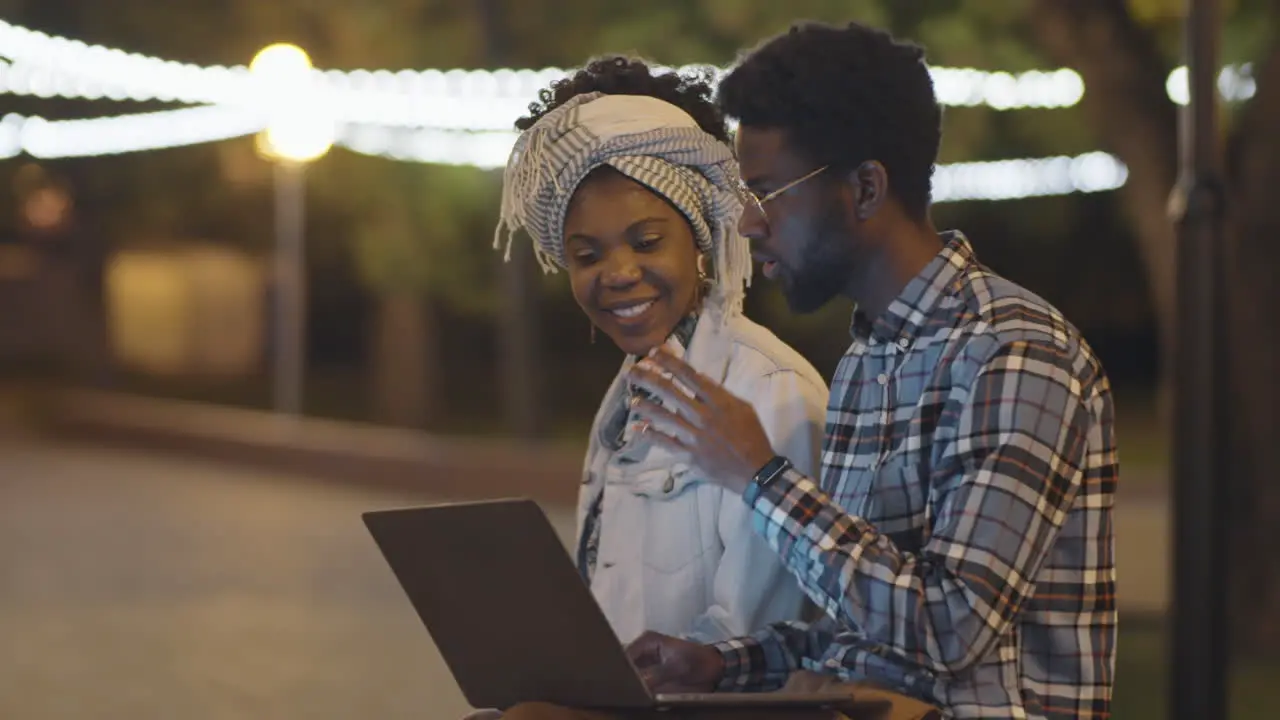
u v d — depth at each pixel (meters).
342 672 8.55
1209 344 6.26
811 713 2.97
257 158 20.03
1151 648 8.87
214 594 10.61
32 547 12.43
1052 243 23.25
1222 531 6.25
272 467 17.44
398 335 20.98
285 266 19.06
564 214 3.75
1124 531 12.91
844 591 2.94
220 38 18.84
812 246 3.20
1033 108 15.16
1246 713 7.69
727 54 14.49
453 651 3.19
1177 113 9.66
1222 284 6.26
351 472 16.45
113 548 12.38
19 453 18.97
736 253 3.73
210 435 18.39
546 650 3.01
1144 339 26.45
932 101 3.23
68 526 13.50
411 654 8.97
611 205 3.68
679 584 3.69
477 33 17.09
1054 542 3.01
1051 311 3.08
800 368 3.73
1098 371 3.07
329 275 27.78
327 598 10.47
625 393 3.86
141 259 26.02
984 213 20.69
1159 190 9.59
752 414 3.10
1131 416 22.19
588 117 3.68
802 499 3.00
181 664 8.71
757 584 3.59
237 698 8.01
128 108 21.33
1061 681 3.03
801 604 3.64
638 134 3.65
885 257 3.19
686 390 3.58
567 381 26.17
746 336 3.75
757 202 3.22
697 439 3.10
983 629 2.88
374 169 19.34
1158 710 7.55
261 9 18.22
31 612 10.05
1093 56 9.59
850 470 3.22
